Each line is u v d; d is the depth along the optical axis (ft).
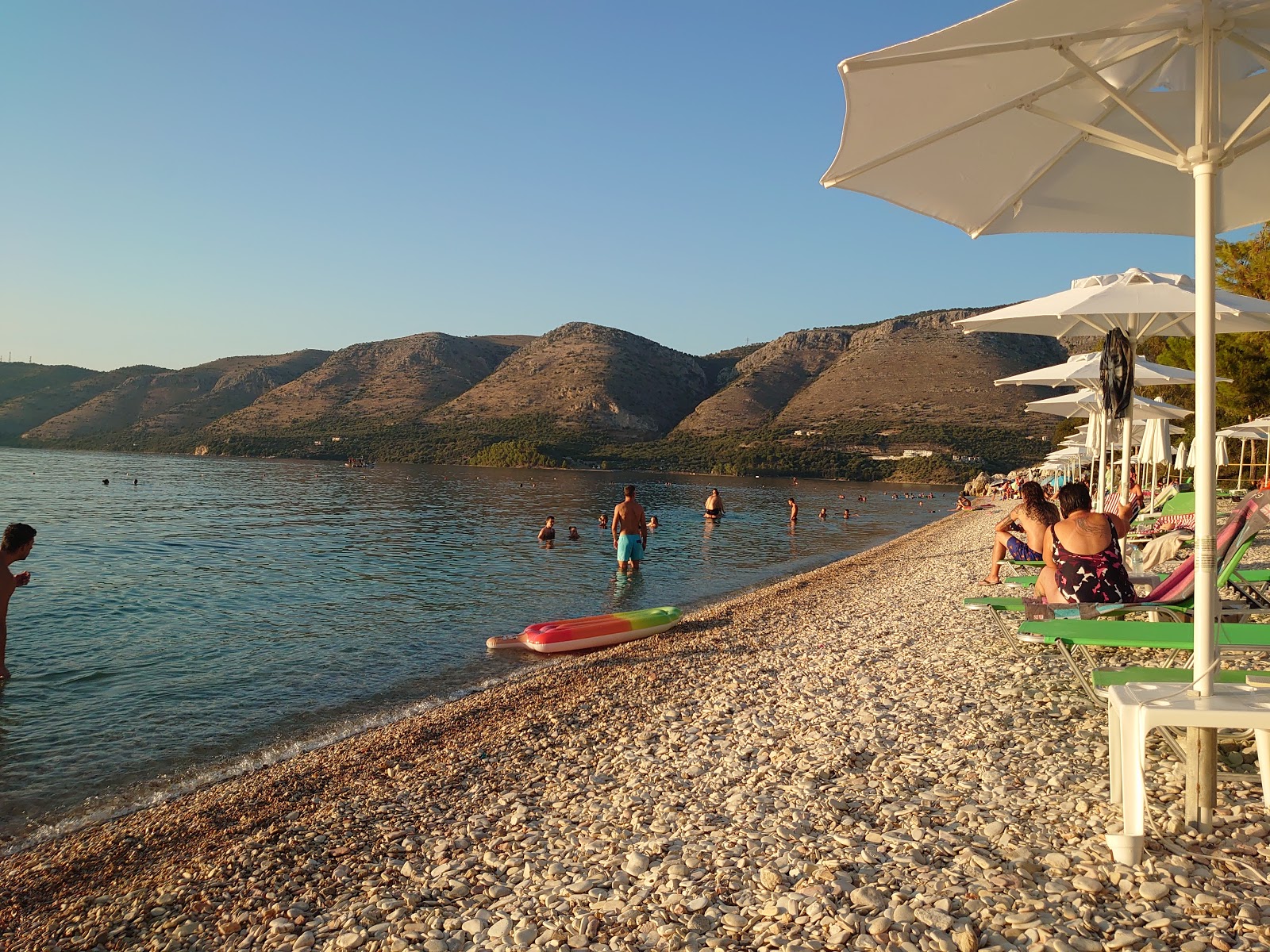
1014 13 9.19
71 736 23.54
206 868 14.47
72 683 29.07
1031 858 11.32
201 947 11.68
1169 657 22.43
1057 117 11.61
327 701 27.61
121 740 23.31
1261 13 10.11
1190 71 12.50
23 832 17.34
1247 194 15.28
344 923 11.79
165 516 109.81
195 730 24.34
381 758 20.66
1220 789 12.89
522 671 31.63
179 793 19.34
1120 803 12.74
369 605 46.78
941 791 14.35
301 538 85.66
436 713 25.23
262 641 36.60
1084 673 20.84
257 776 20.11
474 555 72.74
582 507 144.36
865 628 32.68
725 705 22.38
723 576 61.52
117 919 12.80
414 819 16.07
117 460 363.76
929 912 10.14
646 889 11.76
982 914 10.01
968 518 123.34
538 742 20.77
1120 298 21.72
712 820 14.19
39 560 62.85
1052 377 34.30
